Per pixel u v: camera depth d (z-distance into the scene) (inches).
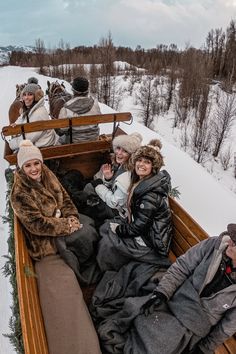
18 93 303.1
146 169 107.8
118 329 93.7
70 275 107.4
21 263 88.7
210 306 82.7
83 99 188.5
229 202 249.9
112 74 1734.7
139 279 106.4
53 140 177.5
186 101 1555.1
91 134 187.2
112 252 116.4
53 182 124.9
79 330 90.7
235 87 1713.8
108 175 151.7
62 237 117.2
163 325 85.8
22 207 109.6
